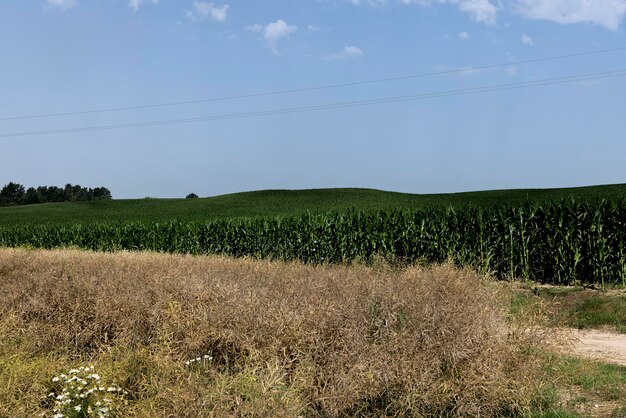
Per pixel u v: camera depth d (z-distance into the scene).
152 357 5.11
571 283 14.80
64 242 30.91
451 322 5.00
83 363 5.34
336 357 4.78
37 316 6.41
